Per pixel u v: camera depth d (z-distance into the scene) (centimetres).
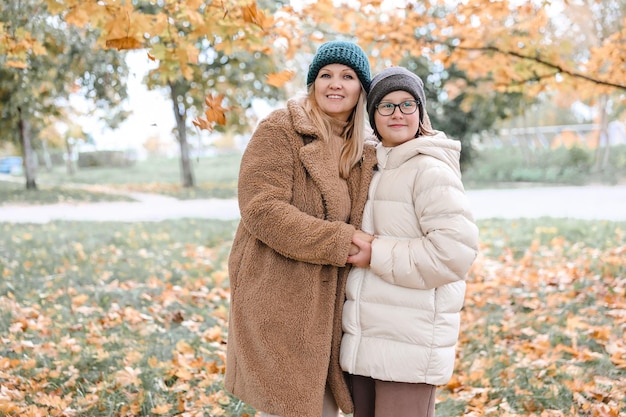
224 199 1828
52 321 456
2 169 3700
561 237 798
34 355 377
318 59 228
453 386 355
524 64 546
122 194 1989
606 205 1266
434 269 204
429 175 209
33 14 485
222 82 1619
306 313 217
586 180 2028
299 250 213
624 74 542
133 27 354
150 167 3356
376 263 209
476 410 315
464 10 504
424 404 217
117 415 305
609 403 310
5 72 1120
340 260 212
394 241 211
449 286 214
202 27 384
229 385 233
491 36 532
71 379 338
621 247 706
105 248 803
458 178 213
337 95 227
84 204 1666
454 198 206
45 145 3225
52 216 1323
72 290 550
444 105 2022
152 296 546
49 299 525
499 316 482
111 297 533
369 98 224
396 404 216
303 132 221
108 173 3138
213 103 307
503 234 870
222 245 858
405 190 214
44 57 794
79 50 763
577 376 346
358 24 531
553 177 2173
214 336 432
